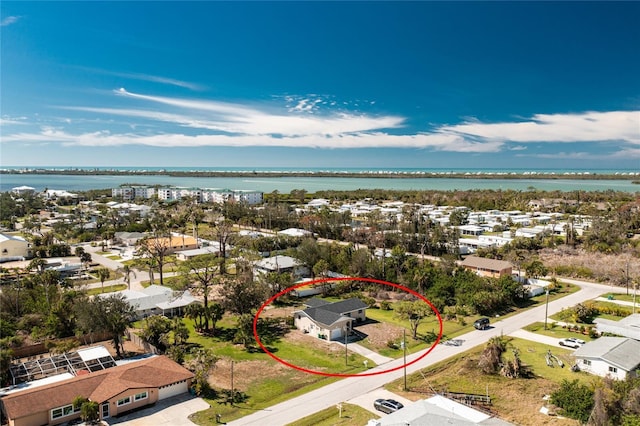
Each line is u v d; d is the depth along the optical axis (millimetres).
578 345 56688
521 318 69438
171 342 58031
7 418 38406
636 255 107250
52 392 40500
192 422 39406
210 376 48938
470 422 35312
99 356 50531
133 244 128875
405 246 117125
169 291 74812
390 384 46938
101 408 39938
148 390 42531
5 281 86500
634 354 49688
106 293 80375
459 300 75938
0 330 57969
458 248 114438
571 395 41031
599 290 84688
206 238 133750
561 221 165625
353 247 107688
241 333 58625
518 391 45000
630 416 36062
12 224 157500
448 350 56438
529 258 106312
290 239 118188
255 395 44656
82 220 160250
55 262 104562
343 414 40562
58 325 59406
